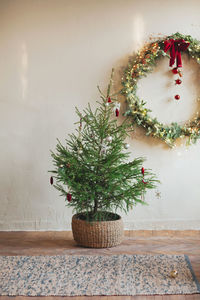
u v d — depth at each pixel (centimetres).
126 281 233
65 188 356
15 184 359
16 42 357
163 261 267
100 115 317
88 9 358
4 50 357
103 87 357
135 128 357
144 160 324
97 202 312
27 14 357
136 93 355
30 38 357
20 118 359
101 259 272
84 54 358
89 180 305
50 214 360
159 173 360
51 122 358
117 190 307
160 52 346
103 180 304
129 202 304
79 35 358
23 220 360
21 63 358
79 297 215
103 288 224
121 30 357
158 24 357
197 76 358
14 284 230
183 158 360
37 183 359
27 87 358
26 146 358
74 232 308
